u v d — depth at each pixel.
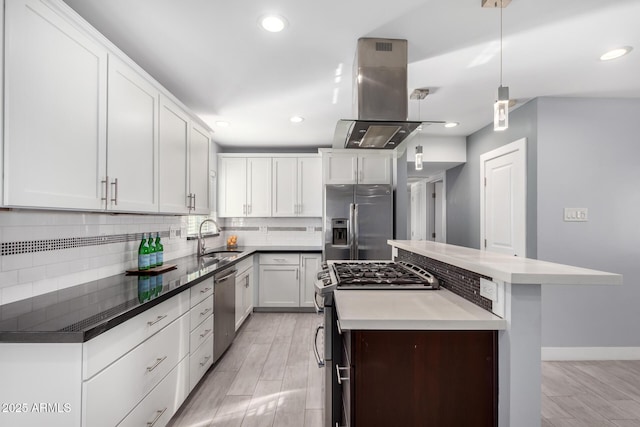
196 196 2.87
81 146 1.46
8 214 1.43
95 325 1.17
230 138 4.25
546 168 2.89
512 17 1.71
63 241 1.74
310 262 4.29
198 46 1.99
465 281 1.53
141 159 1.96
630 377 2.56
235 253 3.72
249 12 1.66
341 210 4.04
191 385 2.10
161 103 2.21
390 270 2.16
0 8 1.08
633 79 2.51
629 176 2.89
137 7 1.61
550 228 2.88
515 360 1.17
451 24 1.78
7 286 1.43
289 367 2.69
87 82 1.50
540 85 2.63
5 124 1.11
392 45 1.95
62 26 1.35
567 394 2.30
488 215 3.74
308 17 1.70
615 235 2.89
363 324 1.20
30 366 1.13
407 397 1.22
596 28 1.81
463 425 1.22
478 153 4.00
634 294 2.88
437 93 2.80
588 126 2.89
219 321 2.66
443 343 1.23
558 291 2.88
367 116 1.96
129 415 1.40
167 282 1.94
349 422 1.25
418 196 6.91
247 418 2.01
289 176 4.44
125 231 2.30
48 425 1.13
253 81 2.51
